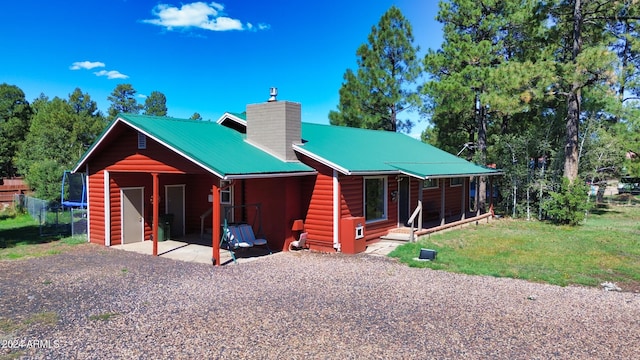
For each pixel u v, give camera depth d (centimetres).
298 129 1344
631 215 2186
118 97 7188
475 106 2328
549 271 966
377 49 2733
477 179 2136
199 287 848
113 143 1336
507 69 1797
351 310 703
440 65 2308
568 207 1797
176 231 1526
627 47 2191
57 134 2645
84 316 681
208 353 540
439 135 2747
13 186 2620
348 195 1273
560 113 2067
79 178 2203
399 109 2830
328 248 1243
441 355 533
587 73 1655
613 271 976
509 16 2092
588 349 552
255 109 1359
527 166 2048
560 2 1911
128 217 1417
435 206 1867
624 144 2130
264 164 1182
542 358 527
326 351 545
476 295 788
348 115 2766
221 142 1286
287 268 1020
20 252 1252
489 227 1734
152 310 708
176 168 1150
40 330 622
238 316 675
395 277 925
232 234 1159
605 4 1758
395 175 1512
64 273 977
